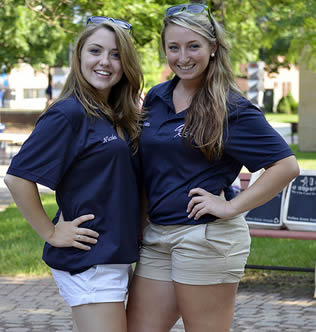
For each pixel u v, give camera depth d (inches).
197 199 119.5
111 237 118.6
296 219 233.5
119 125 123.3
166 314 128.8
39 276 252.1
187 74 121.4
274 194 120.2
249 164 120.6
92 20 123.2
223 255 122.3
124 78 125.3
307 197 234.5
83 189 117.8
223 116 118.1
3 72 968.3
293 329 189.5
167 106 124.5
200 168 120.8
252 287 237.0
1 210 392.8
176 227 122.6
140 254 129.6
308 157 672.4
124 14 304.0
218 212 119.0
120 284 120.1
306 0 319.3
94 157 117.0
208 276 122.3
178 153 120.6
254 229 236.7
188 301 123.9
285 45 1027.3
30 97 1859.0
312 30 329.7
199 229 120.8
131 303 130.4
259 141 119.1
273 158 118.7
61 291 122.2
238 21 388.2
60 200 120.3
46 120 115.0
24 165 114.0
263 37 392.2
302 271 241.3
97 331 117.3
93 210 118.0
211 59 123.4
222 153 120.6
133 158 123.8
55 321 198.1
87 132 117.0
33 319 200.1
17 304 216.1
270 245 303.7
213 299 123.9
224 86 121.6
